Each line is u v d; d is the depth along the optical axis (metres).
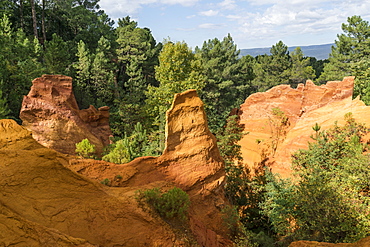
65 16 53.62
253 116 37.25
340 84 29.89
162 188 14.20
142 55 54.16
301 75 64.69
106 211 9.83
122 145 21.61
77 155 21.61
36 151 8.77
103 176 15.58
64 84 24.75
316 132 26.83
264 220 23.61
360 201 15.73
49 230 7.00
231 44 57.38
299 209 18.09
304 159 25.11
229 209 17.91
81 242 7.53
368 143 23.58
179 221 12.14
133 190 12.94
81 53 41.00
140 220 10.45
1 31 31.00
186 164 18.09
